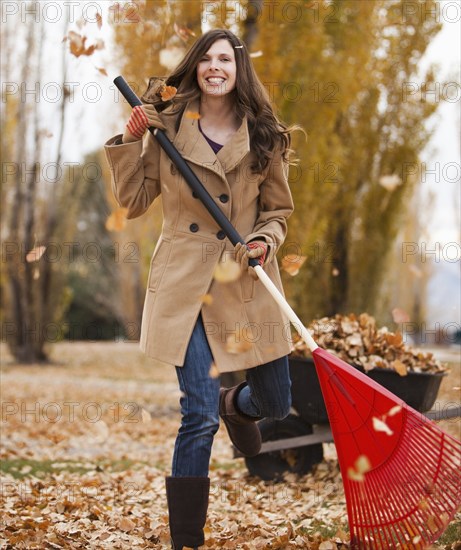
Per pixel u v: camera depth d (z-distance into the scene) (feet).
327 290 54.24
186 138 13.12
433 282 102.89
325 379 12.08
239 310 13.02
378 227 54.54
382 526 11.99
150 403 45.88
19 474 21.94
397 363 16.83
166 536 13.97
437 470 11.52
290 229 43.09
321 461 20.53
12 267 80.94
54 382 60.49
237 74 13.23
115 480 21.49
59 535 13.71
